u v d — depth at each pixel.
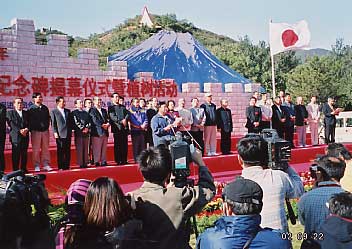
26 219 3.87
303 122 15.99
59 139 11.22
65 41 14.10
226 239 3.16
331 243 3.58
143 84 15.54
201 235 3.34
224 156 13.22
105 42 45.03
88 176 10.95
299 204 4.13
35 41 13.59
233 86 17.66
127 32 43.56
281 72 49.69
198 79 19.00
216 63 20.34
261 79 47.06
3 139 10.73
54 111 11.29
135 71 18.19
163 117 11.74
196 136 13.25
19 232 3.83
